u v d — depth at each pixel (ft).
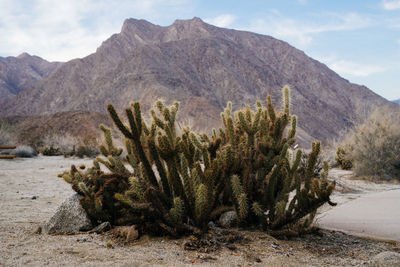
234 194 13.07
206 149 12.64
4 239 11.09
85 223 12.85
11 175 38.14
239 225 13.84
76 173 13.70
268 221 14.65
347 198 24.80
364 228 15.48
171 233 11.94
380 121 40.47
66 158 75.66
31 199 21.90
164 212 11.88
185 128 14.05
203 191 11.93
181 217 12.05
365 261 10.90
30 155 73.56
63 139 99.09
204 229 12.40
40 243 10.89
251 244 12.00
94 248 10.61
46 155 87.86
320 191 12.68
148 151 13.85
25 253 9.67
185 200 12.53
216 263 10.02
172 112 13.75
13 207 18.24
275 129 13.65
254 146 14.23
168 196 12.77
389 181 35.83
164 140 12.08
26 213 16.62
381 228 15.39
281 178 14.10
